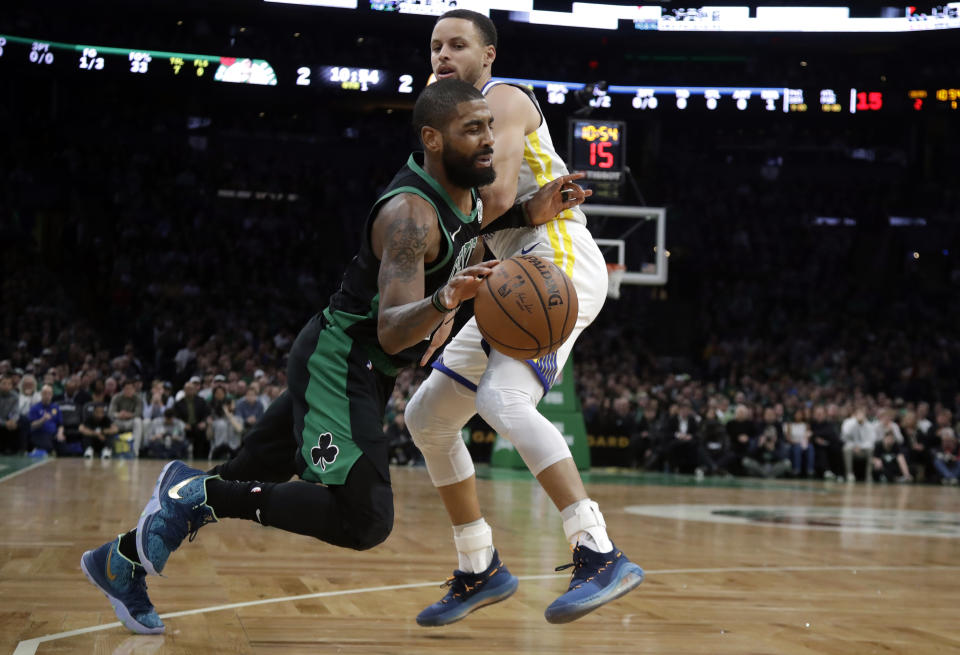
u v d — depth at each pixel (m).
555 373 2.77
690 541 5.79
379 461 2.48
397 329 2.32
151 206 21.91
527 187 2.94
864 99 22.86
